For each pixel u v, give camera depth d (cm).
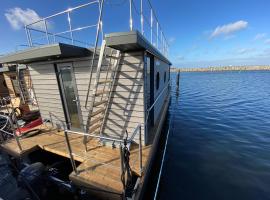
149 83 604
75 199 403
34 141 556
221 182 526
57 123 656
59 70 573
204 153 700
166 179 543
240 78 4538
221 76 5531
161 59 793
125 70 447
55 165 510
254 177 543
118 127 500
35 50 442
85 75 527
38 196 410
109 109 494
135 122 479
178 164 627
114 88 471
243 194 473
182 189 499
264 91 2197
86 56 505
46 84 619
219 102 1630
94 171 386
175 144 785
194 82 3759
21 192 452
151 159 489
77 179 360
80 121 593
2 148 529
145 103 466
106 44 324
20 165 530
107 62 474
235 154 686
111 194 328
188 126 1008
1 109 1010
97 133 544
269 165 605
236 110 1324
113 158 441
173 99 1856
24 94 1060
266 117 1129
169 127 994
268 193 474
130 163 411
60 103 617
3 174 530
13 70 1073
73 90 570
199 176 557
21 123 727
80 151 482
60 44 397
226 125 1006
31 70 632
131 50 426
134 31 302
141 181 368
